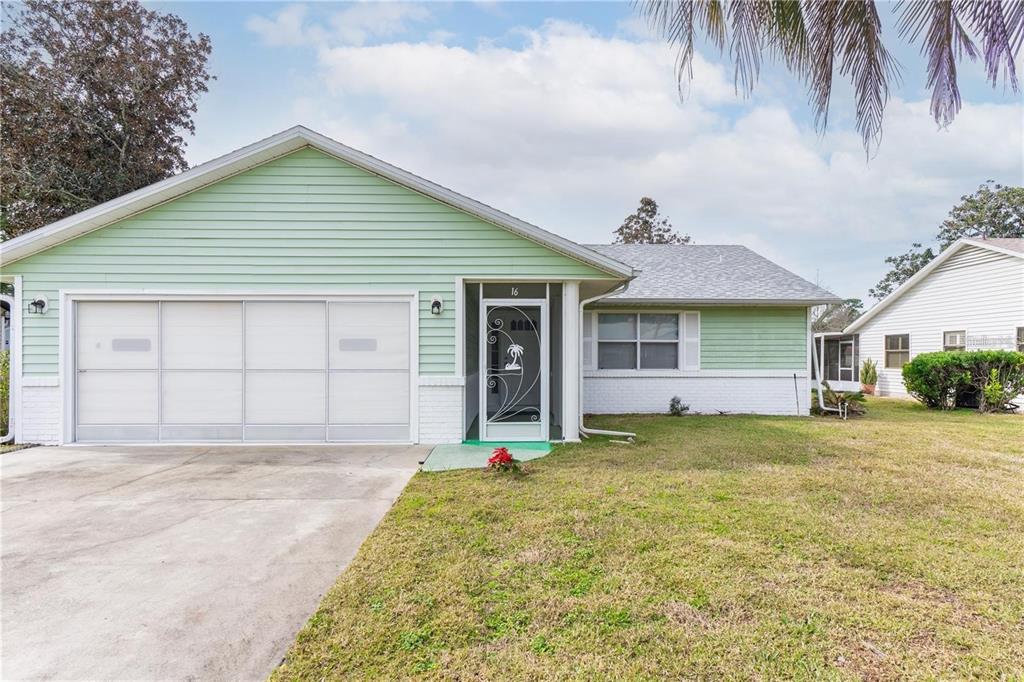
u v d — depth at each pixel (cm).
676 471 568
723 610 274
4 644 246
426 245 729
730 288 1128
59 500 470
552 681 217
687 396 1109
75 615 272
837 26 322
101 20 1510
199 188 718
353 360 733
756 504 449
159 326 723
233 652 240
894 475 551
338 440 731
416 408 733
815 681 217
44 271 710
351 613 270
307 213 724
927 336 1605
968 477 544
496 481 527
